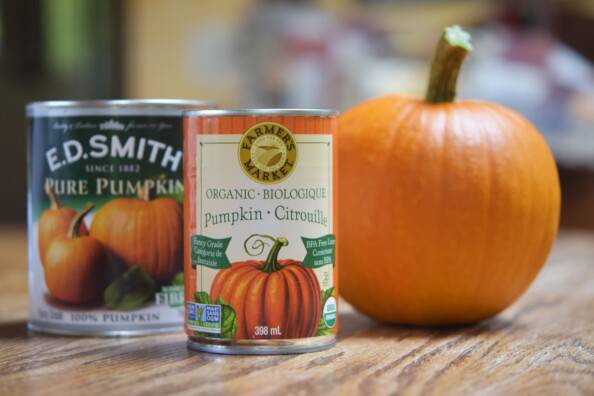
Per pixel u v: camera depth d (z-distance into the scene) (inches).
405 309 24.9
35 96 60.7
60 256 23.9
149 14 61.1
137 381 19.5
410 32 55.9
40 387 19.1
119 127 23.6
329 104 58.3
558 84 53.5
